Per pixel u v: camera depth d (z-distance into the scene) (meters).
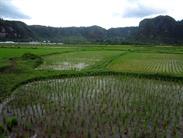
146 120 12.65
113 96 17.27
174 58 46.81
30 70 27.78
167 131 11.40
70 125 11.97
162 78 23.88
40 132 11.27
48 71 27.20
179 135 11.02
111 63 36.69
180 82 22.36
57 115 13.39
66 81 22.69
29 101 16.11
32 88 19.94
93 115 13.33
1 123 12.05
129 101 16.03
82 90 19.06
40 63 37.06
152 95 17.67
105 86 20.45
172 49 76.94
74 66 33.56
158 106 15.02
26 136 10.88
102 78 24.14
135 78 24.22
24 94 17.95
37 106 15.05
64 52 58.16
